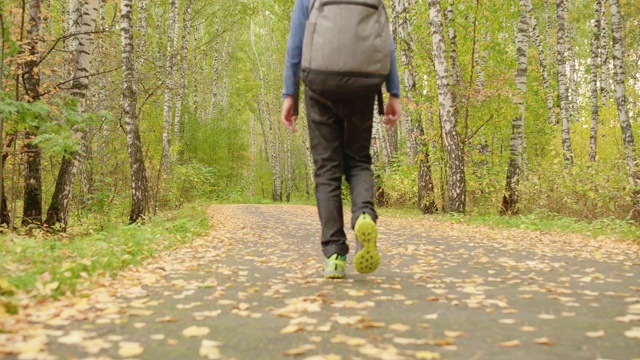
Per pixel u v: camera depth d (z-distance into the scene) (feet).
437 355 6.46
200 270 14.33
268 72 153.58
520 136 46.44
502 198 45.98
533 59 85.10
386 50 10.71
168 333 7.64
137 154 39.93
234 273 13.69
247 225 36.99
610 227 30.45
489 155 52.54
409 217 47.44
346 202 80.28
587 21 106.93
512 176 45.73
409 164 61.93
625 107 41.70
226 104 156.25
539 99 72.84
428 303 9.70
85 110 30.73
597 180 37.47
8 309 8.49
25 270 12.55
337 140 11.67
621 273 13.84
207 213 54.75
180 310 9.20
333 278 12.16
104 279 12.38
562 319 8.51
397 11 61.87
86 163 41.63
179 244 22.30
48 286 10.36
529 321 8.38
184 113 107.76
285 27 121.70
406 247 20.38
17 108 21.22
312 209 69.15
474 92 46.85
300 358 6.42
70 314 8.58
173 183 68.08
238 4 113.09
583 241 23.82
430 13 45.88
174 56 79.71
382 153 79.25
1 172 22.44
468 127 50.52
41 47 32.65
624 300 10.10
